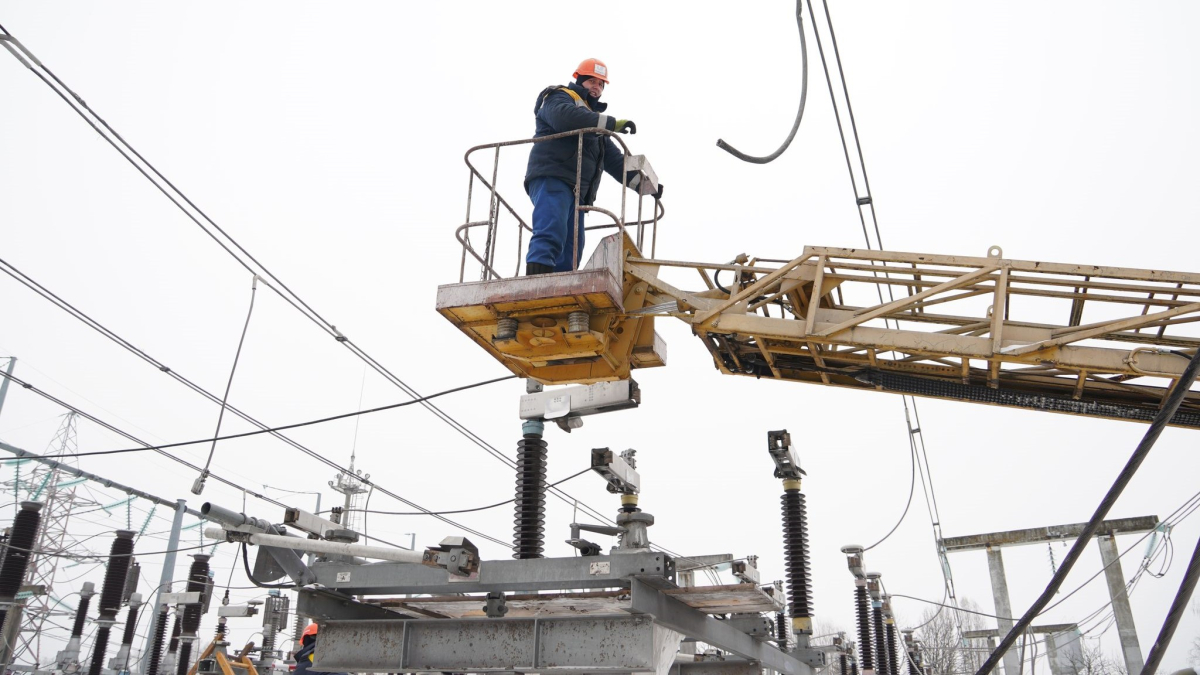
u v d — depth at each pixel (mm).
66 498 29312
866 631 20188
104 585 23656
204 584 25953
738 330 8156
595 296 7422
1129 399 8164
